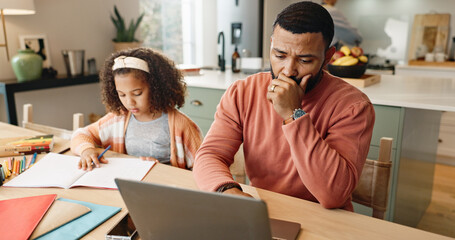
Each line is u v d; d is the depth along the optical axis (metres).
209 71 3.14
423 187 2.30
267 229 0.55
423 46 4.45
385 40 4.69
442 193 2.67
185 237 0.62
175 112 1.42
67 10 3.32
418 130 2.05
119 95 1.32
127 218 0.80
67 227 0.80
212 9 3.73
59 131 1.58
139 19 3.63
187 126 1.40
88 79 3.18
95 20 3.59
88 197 0.96
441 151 3.34
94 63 3.37
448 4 4.26
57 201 0.91
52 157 1.25
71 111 3.53
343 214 0.86
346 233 0.78
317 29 0.82
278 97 0.88
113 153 1.32
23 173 1.12
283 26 0.84
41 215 0.83
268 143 1.04
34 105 3.19
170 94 1.38
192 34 4.45
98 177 1.08
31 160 1.24
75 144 1.32
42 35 3.11
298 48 0.84
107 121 1.45
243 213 0.54
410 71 4.30
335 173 0.84
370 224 0.82
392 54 4.68
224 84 2.35
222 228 0.57
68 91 3.46
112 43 3.79
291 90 0.87
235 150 1.10
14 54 2.98
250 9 3.61
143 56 1.31
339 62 2.19
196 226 0.59
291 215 0.86
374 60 4.57
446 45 4.36
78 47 3.46
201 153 1.06
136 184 0.59
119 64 1.26
